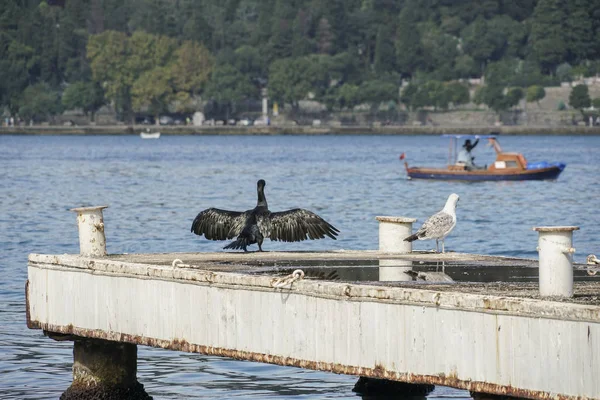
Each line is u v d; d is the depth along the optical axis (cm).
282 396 1923
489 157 13300
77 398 1800
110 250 3816
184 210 5488
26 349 2222
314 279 1608
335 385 1991
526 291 1487
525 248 3953
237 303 1555
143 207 5678
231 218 1884
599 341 1238
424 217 5175
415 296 1388
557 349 1273
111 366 1808
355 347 1446
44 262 1808
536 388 1293
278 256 1947
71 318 1770
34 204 5838
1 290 2814
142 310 1666
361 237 4119
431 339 1379
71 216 5097
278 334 1520
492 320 1326
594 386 1245
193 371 2089
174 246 3922
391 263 1880
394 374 1412
